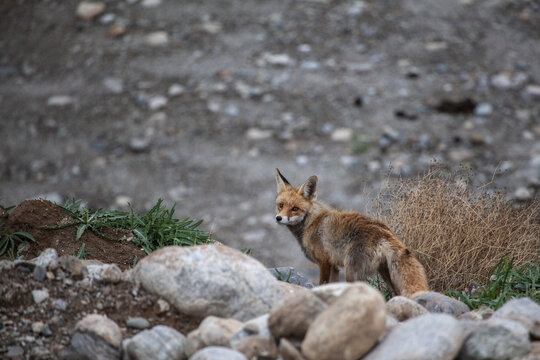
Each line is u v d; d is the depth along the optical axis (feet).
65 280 20.29
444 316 16.39
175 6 99.86
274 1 101.24
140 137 72.69
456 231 30.66
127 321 18.90
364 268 27.78
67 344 18.10
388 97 78.69
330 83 81.51
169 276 19.57
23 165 67.87
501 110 76.02
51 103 79.46
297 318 16.72
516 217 31.58
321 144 70.38
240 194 62.39
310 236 31.89
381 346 16.26
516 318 17.57
